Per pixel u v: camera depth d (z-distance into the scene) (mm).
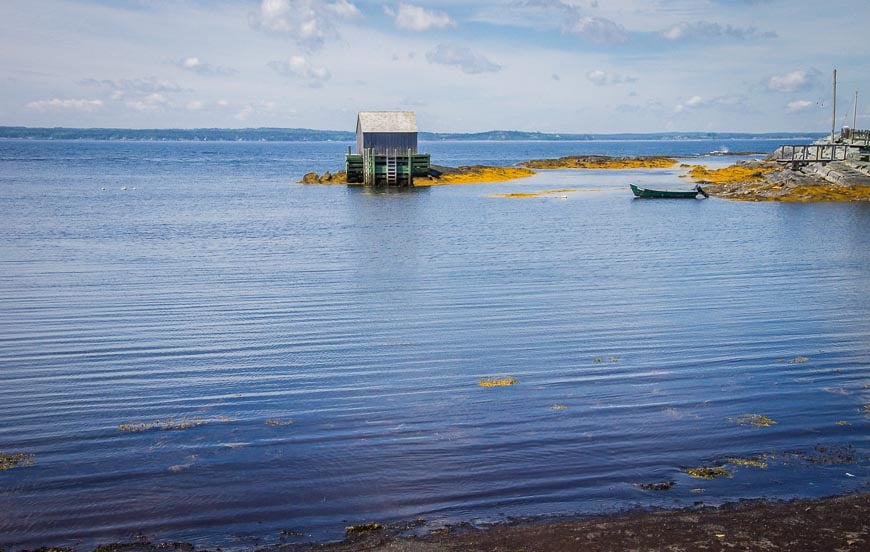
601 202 59094
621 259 33219
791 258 33344
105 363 18297
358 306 24172
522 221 47281
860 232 41469
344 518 10984
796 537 10148
